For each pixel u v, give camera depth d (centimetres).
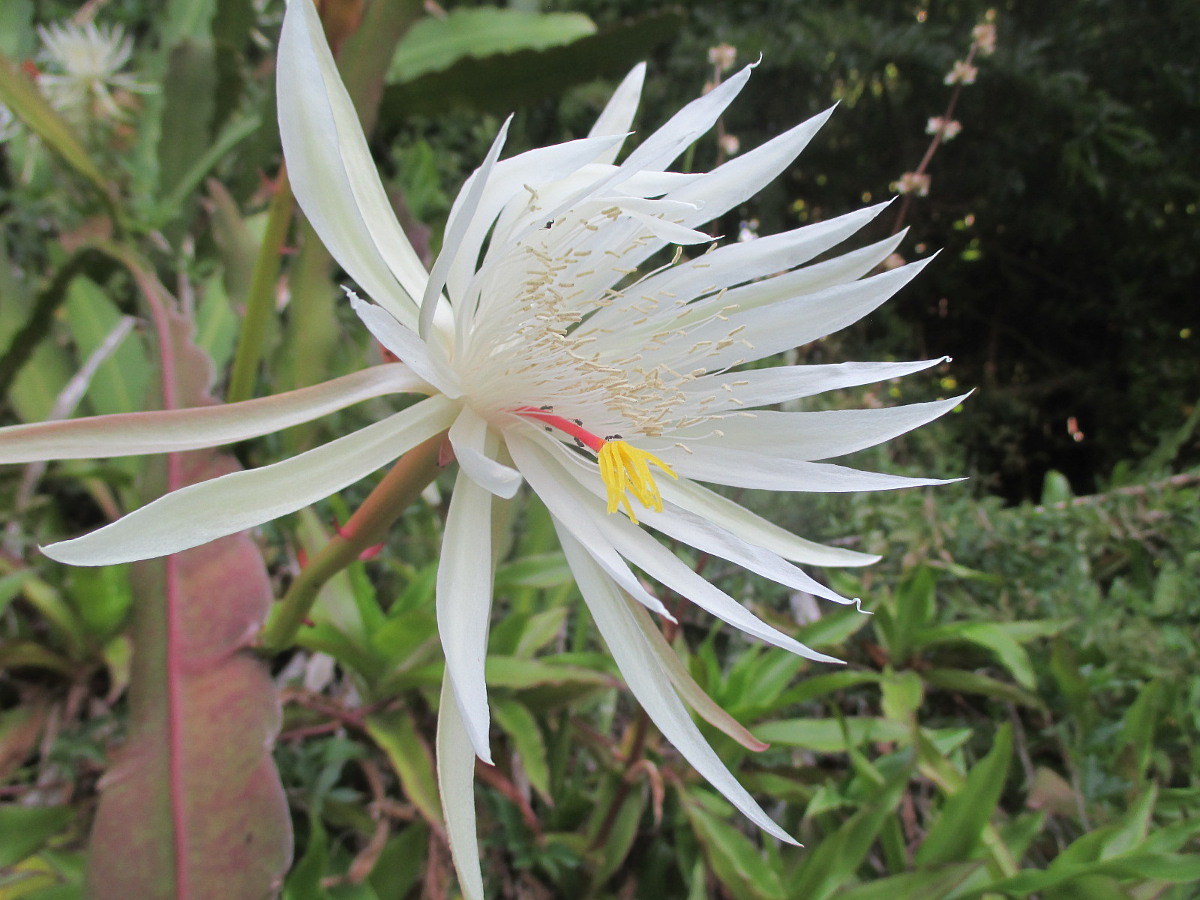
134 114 40
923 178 46
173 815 19
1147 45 75
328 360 29
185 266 34
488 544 17
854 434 19
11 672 26
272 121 35
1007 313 91
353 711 25
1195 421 51
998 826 26
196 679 21
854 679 26
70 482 30
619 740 30
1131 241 81
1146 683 31
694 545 18
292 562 29
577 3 66
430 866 23
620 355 20
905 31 71
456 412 19
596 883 25
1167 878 21
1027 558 34
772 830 16
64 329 34
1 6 37
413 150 44
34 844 21
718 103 18
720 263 20
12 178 36
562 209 17
